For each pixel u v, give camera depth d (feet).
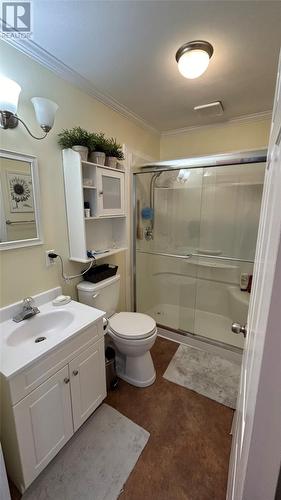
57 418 3.69
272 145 1.87
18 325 4.02
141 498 3.42
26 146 4.21
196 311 8.61
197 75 4.30
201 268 8.34
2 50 3.72
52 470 3.77
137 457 3.95
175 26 3.61
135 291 8.35
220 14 3.40
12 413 3.05
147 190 8.09
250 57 4.33
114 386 5.41
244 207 7.26
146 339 5.21
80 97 5.26
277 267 0.83
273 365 0.90
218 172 7.19
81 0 3.18
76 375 3.99
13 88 3.49
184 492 3.48
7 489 2.87
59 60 4.41
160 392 5.35
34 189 4.39
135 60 4.43
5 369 2.98
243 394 2.19
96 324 4.36
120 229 6.68
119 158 5.94
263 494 1.06
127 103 6.17
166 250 8.81
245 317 7.29
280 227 0.79
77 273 5.67
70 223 5.19
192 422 4.59
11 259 4.19
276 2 3.19
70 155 4.80
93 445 4.15
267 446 0.98
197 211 8.07
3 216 3.96
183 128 8.10
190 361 6.45
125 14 3.39
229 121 7.41
